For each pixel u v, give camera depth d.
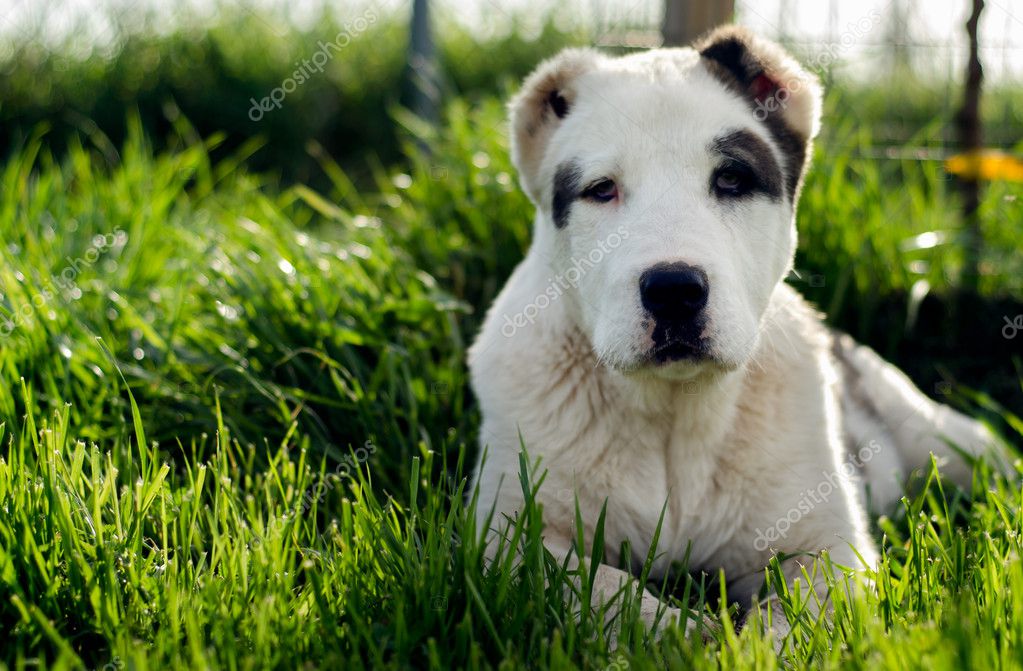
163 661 1.12
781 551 1.32
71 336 1.48
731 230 1.29
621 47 2.13
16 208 1.82
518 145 1.41
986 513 1.31
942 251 1.80
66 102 2.91
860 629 1.14
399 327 1.60
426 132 2.06
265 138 2.80
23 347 1.44
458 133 1.97
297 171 2.86
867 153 1.92
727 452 1.33
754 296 1.31
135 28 3.07
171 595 1.14
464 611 1.17
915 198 1.90
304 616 1.16
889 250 1.78
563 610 1.17
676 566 1.34
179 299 1.55
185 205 1.93
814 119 1.39
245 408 1.51
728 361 1.26
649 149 1.29
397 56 3.08
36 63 2.95
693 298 1.24
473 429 1.50
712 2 1.80
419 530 1.27
